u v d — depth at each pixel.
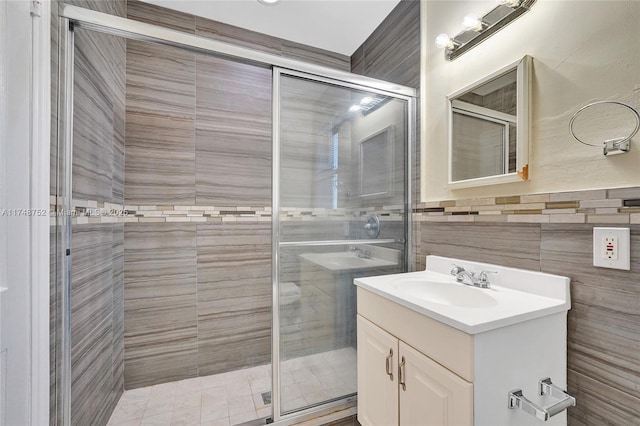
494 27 1.25
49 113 0.96
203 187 2.02
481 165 1.31
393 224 1.78
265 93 2.19
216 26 2.03
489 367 0.82
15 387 0.87
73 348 1.14
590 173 0.94
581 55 0.97
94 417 1.37
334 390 1.61
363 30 2.14
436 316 0.90
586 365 0.94
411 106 1.76
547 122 1.07
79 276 1.20
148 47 1.88
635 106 0.84
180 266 1.96
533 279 1.07
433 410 0.93
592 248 0.93
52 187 1.02
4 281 0.85
